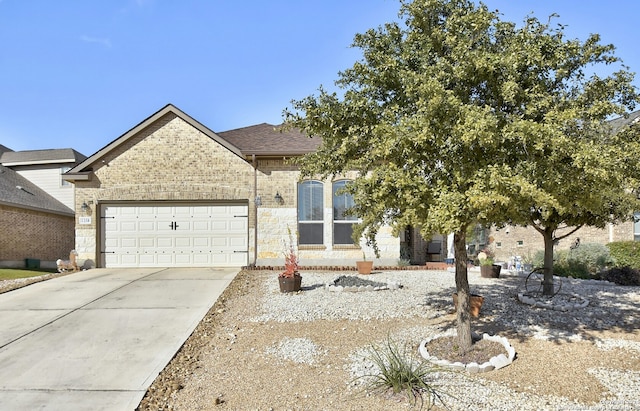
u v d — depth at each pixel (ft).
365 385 16.26
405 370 16.16
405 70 17.49
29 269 55.42
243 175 48.60
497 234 67.82
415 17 17.71
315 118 18.22
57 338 23.12
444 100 15.10
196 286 36.11
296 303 29.22
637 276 38.01
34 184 75.51
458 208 14.65
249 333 23.32
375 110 17.98
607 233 52.65
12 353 21.06
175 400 16.06
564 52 16.98
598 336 21.59
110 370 18.88
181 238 48.80
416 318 25.54
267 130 56.65
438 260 60.34
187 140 48.75
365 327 23.89
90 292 33.91
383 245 48.70
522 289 34.27
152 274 42.83
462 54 16.25
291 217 48.39
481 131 13.91
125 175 48.67
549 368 17.61
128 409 15.43
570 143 14.46
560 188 15.39
